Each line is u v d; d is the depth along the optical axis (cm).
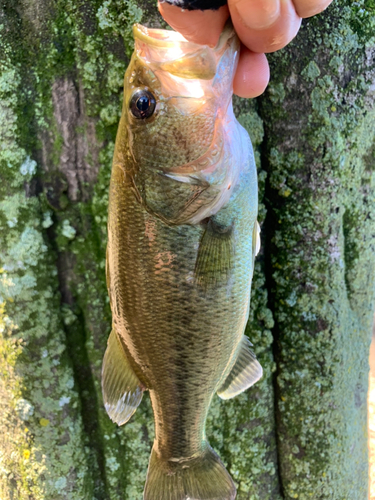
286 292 39
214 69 24
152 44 24
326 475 41
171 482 32
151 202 26
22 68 35
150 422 41
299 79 35
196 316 27
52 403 39
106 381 29
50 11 34
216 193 26
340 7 34
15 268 37
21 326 38
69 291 40
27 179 37
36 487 40
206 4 22
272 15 21
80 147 37
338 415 40
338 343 39
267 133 37
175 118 25
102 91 35
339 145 36
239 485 42
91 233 39
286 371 40
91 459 42
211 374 29
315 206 37
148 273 26
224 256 27
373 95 36
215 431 41
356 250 40
